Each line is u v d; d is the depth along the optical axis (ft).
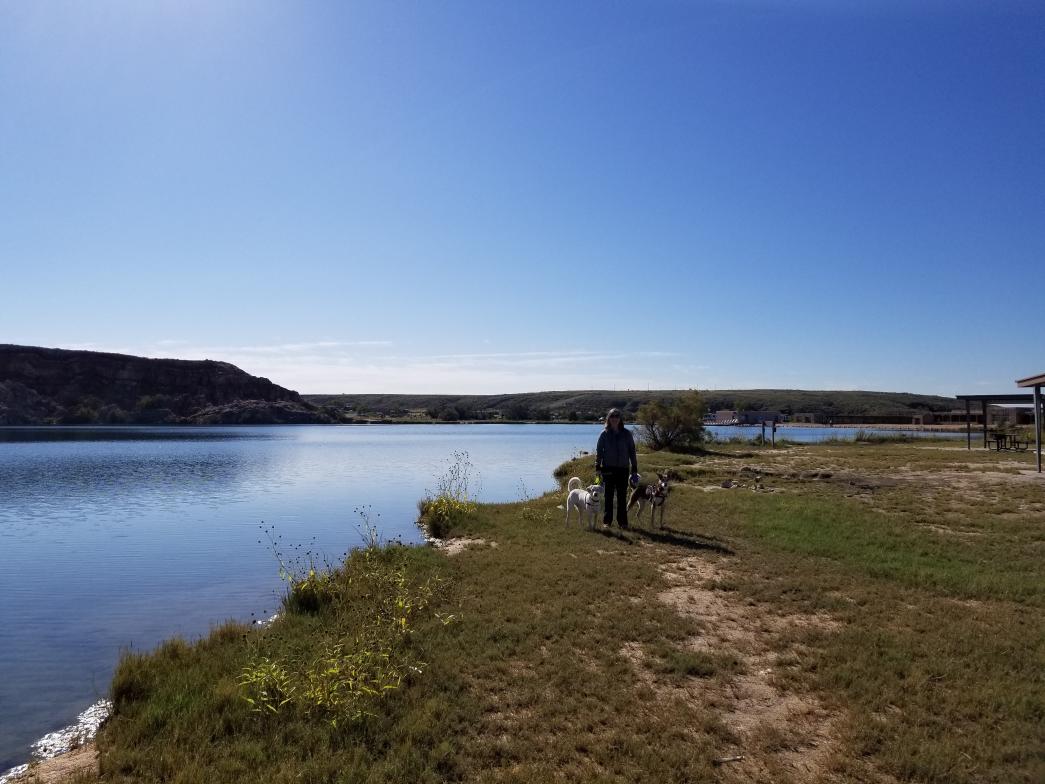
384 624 22.99
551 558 33.88
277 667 18.71
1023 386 69.36
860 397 579.07
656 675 19.08
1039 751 14.35
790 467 77.87
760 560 32.96
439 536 46.68
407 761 14.20
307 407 586.45
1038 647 20.49
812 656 20.20
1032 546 34.76
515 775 13.62
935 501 49.93
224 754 14.71
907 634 21.91
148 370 513.86
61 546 48.93
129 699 18.93
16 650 26.40
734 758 14.64
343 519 61.82
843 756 14.53
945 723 15.88
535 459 152.97
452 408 636.89
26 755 17.26
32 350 462.19
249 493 85.81
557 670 19.16
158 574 39.68
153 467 129.18
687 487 61.93
